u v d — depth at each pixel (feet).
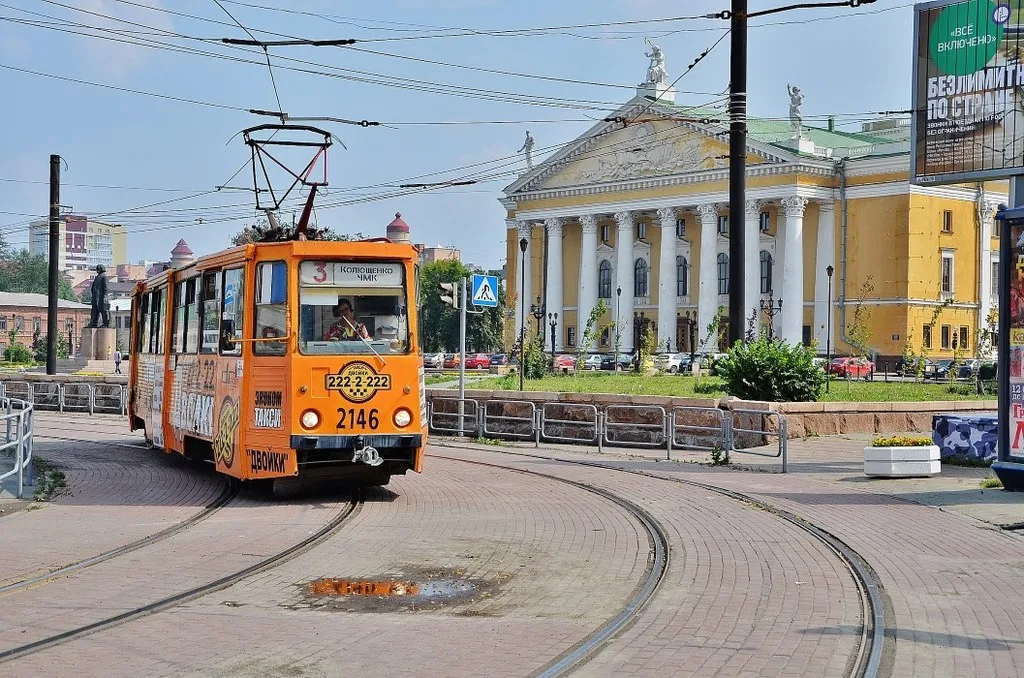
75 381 137.49
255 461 54.13
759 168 274.16
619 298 306.96
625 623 30.22
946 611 31.94
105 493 59.00
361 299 53.78
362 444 52.85
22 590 34.76
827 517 50.26
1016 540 44.16
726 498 56.85
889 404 91.81
